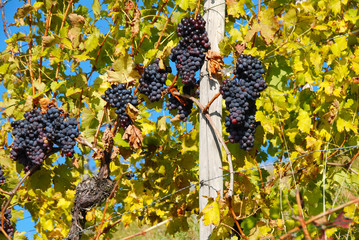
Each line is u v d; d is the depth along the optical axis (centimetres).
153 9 445
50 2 414
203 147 326
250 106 316
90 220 436
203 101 329
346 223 160
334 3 353
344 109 348
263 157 418
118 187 423
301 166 355
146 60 376
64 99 414
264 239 287
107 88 373
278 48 339
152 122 417
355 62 345
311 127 362
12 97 441
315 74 371
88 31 413
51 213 448
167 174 442
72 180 456
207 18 336
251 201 322
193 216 647
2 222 405
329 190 385
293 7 331
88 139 412
